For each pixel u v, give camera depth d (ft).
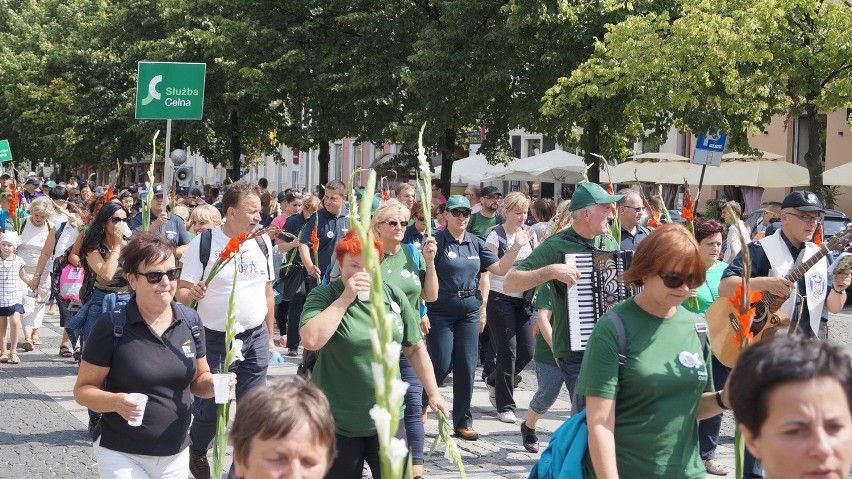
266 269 23.11
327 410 9.09
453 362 27.68
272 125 115.24
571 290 20.12
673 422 13.12
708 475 24.47
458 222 27.14
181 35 107.55
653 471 12.97
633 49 65.46
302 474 8.87
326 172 105.09
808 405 7.34
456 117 83.71
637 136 79.46
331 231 37.37
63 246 40.86
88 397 15.34
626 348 13.11
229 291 22.45
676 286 12.92
